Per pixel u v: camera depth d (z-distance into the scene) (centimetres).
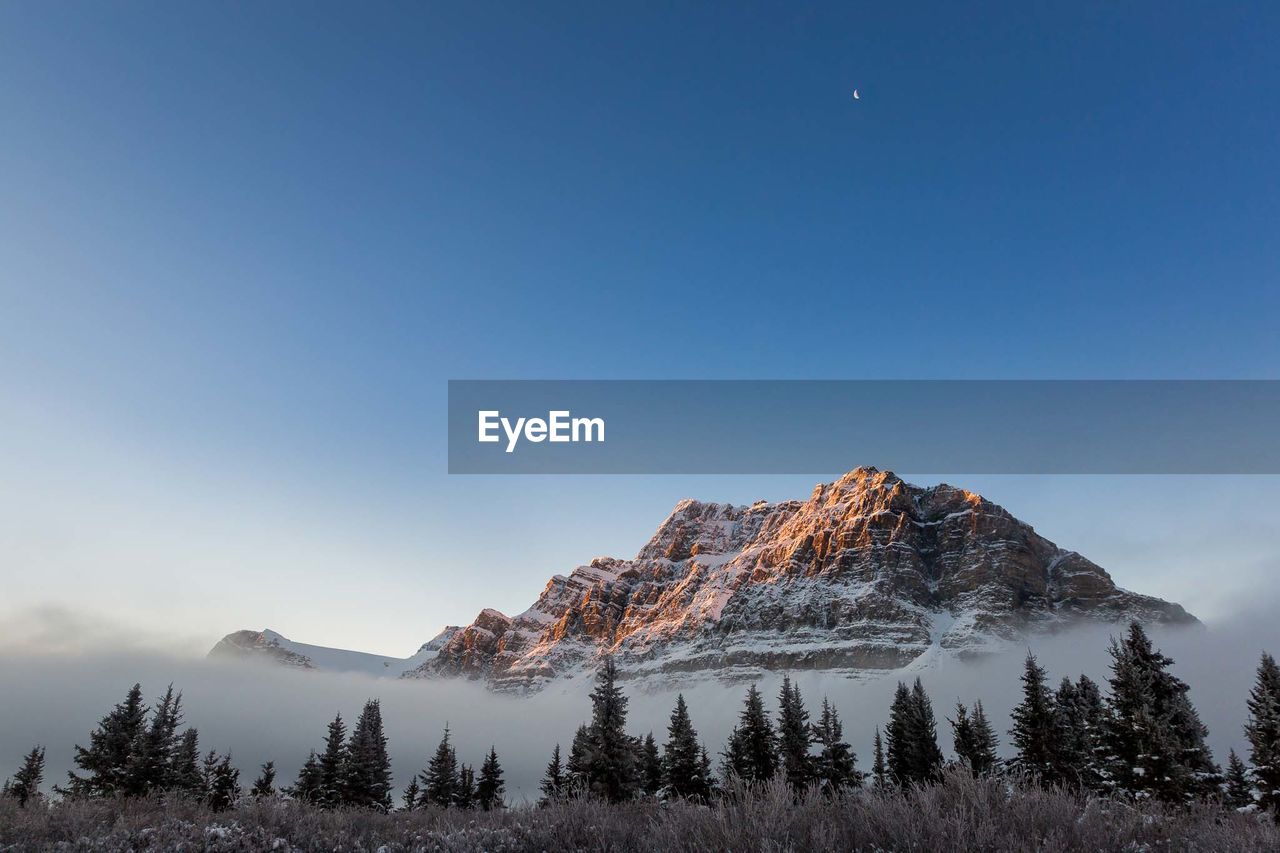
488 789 6906
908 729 5909
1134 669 3928
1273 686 4288
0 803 1678
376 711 6769
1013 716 5097
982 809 837
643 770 5609
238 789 5119
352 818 1850
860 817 889
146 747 5128
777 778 1045
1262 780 4153
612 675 4966
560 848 1098
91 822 1516
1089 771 4338
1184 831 862
